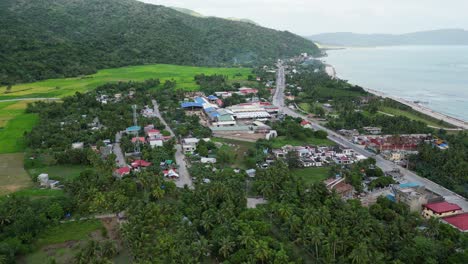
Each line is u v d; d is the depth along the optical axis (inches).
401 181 6673.2
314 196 5403.5
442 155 7431.1
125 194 5629.9
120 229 4709.6
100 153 7598.4
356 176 6333.7
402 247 4170.8
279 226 4995.1
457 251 4163.4
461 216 5054.1
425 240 4178.2
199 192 5413.4
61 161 7278.5
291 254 4244.6
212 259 4384.8
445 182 6550.2
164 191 5674.2
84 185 5748.0
